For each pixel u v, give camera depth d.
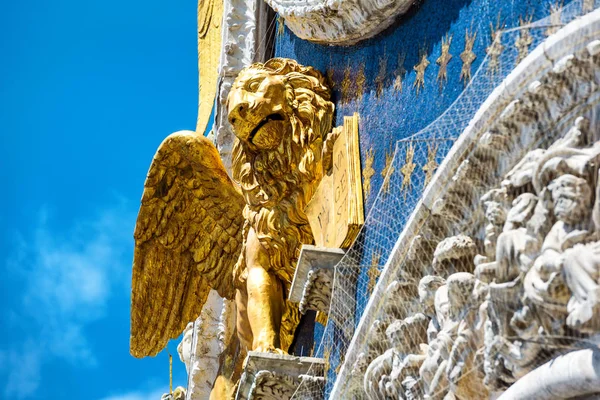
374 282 25.00
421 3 25.78
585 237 17.20
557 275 17.23
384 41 27.52
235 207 35.88
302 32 30.47
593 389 16.70
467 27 23.20
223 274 36.50
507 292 18.33
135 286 37.75
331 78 30.69
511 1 21.42
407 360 21.73
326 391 27.22
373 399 23.22
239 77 30.56
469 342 19.56
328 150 28.80
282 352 29.06
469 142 20.41
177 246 37.00
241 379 28.44
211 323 42.50
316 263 26.69
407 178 24.08
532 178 18.30
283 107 29.83
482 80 21.12
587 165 17.38
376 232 25.44
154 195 36.25
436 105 23.91
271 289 30.53
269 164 30.14
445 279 21.05
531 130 19.12
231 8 40.41
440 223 21.48
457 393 19.78
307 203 29.69
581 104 18.16
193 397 42.72
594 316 16.61
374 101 27.47
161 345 38.66
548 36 19.16
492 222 19.17
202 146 35.31
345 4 27.75
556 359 17.34
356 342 24.30
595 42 17.53
